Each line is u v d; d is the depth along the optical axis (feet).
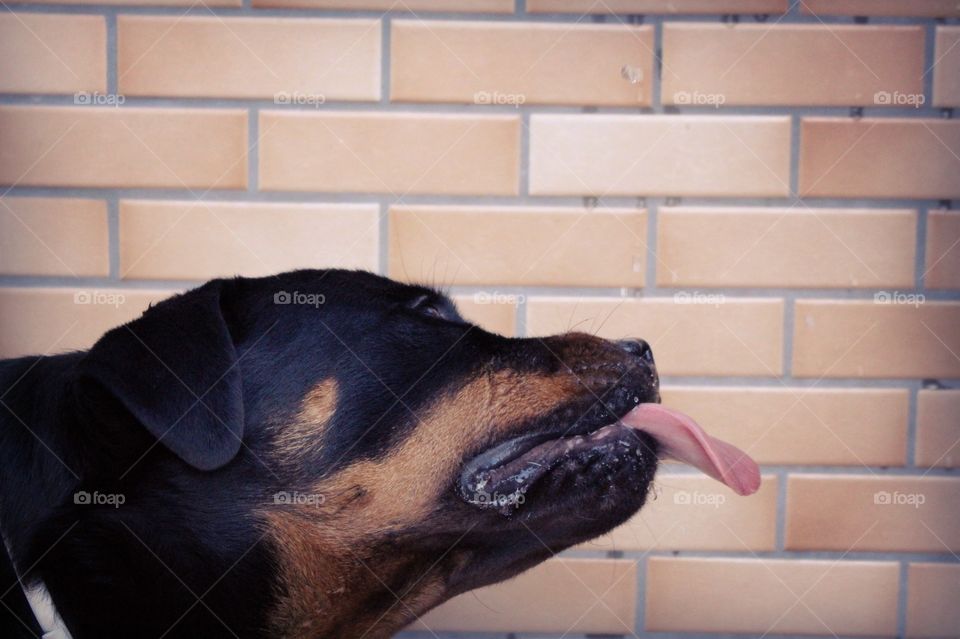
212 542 5.23
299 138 7.88
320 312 5.62
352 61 7.84
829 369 8.05
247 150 7.87
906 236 8.00
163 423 4.84
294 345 5.50
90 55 7.76
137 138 7.82
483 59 7.86
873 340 8.04
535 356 5.73
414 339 5.64
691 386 8.06
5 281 7.80
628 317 8.01
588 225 7.97
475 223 7.96
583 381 5.68
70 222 7.82
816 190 7.97
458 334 5.72
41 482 5.17
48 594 5.07
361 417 5.41
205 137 7.84
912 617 8.15
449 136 7.91
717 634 8.18
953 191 7.96
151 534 5.17
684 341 8.02
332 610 5.50
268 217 7.91
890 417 8.07
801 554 8.16
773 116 7.93
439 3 7.83
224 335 5.21
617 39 7.88
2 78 7.72
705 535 8.14
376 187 7.92
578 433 5.61
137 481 5.16
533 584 8.14
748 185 7.96
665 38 7.88
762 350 8.04
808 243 7.98
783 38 7.89
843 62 7.89
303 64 7.84
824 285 8.01
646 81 7.89
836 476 8.09
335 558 5.39
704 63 7.89
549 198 7.96
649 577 8.16
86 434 5.11
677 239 7.99
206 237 7.89
